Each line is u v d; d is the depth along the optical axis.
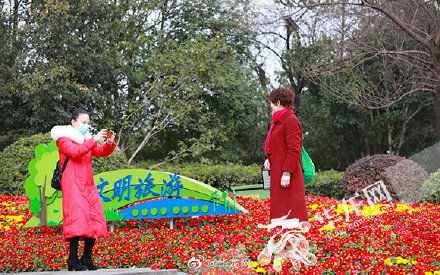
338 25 14.50
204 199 6.36
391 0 15.02
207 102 16.98
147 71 15.91
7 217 7.37
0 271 4.88
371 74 17.91
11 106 14.75
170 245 5.11
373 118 20.11
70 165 4.40
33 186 6.33
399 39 15.41
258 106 18.12
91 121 14.62
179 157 15.09
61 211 6.31
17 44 14.38
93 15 14.73
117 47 15.06
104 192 6.31
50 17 13.47
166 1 16.81
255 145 19.34
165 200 6.34
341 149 21.03
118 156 10.42
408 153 20.03
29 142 10.70
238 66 17.19
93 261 4.93
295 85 20.09
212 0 17.27
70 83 13.84
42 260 5.02
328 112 18.36
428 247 4.87
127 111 15.10
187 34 16.58
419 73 15.96
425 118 19.61
